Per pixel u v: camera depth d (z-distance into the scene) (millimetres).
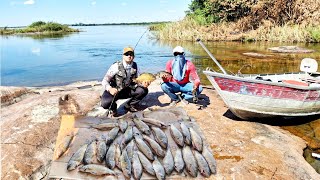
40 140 4879
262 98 5496
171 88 6227
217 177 3979
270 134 5316
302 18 31297
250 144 4863
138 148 4320
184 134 4750
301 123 6195
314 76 7945
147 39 34094
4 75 13750
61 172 4008
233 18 36000
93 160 4148
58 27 65938
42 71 14602
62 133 4777
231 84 5500
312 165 4633
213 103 6777
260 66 14617
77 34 55094
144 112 5734
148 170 3967
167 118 5512
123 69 5414
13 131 5109
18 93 7621
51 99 6727
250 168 4188
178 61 6004
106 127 4926
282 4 32438
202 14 37344
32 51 23297
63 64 16594
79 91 7672
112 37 41844
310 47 22312
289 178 4035
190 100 6707
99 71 14430
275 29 29203
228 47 23516
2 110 6348
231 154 4523
